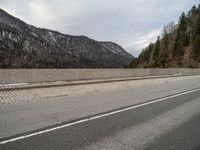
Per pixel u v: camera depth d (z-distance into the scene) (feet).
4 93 33.71
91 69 64.54
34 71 50.16
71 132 15.57
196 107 25.55
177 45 259.60
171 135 15.46
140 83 56.24
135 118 19.85
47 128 16.29
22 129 15.93
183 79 71.92
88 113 21.35
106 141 14.02
